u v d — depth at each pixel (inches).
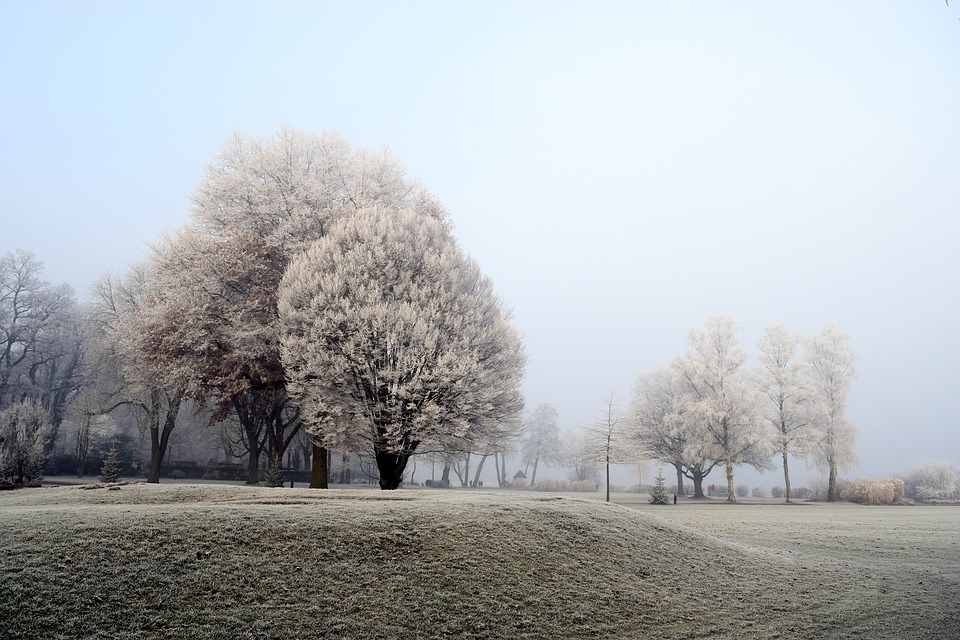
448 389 1168.8
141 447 2444.6
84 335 2459.4
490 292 1387.8
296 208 1433.3
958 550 912.9
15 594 384.8
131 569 433.1
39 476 1595.7
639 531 718.5
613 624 483.2
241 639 385.1
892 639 482.3
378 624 426.0
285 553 490.9
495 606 474.9
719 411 2367.1
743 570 676.1
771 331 2623.0
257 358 1346.0
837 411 2539.4
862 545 946.1
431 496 786.8
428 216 1396.4
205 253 1414.9
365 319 1151.0
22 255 2549.2
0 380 2356.1
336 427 1183.6
